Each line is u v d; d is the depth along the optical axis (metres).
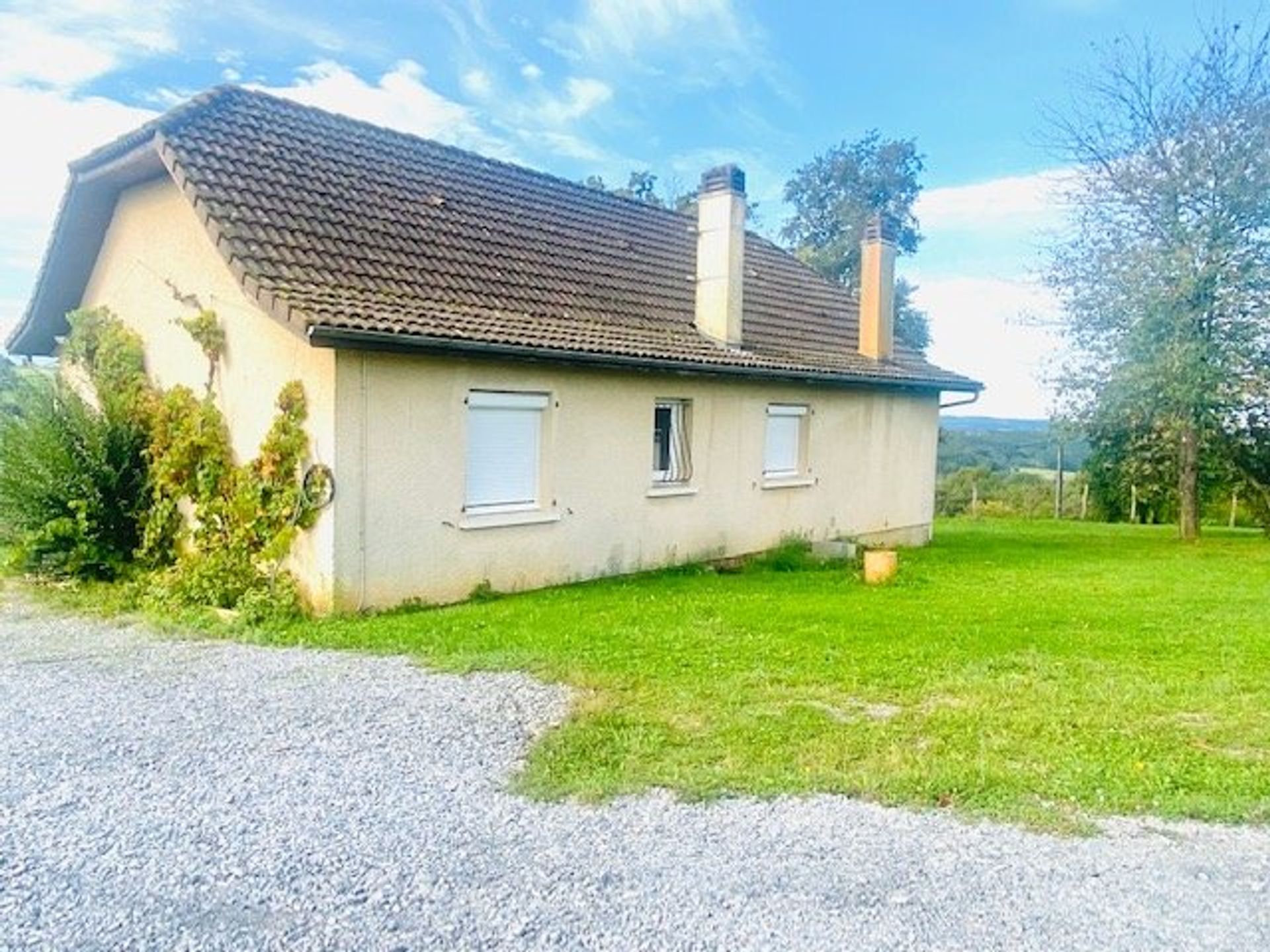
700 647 7.76
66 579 10.91
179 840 4.15
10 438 10.52
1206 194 18.17
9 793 4.68
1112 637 8.52
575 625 8.66
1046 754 5.28
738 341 14.07
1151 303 18.20
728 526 14.06
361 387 9.12
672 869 3.89
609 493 12.05
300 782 4.83
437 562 9.95
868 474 17.02
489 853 4.03
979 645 8.05
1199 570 14.06
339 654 7.55
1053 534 20.92
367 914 3.53
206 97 11.40
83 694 6.41
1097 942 3.37
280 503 9.23
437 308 10.09
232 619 8.74
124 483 10.98
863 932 3.42
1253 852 4.11
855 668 7.11
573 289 12.80
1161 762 5.17
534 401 10.95
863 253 17.34
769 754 5.23
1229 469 20.20
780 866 3.93
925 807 4.55
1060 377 20.11
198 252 10.66
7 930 3.41
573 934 3.39
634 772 4.95
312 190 11.07
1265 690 6.68
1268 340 17.89
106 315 12.39
